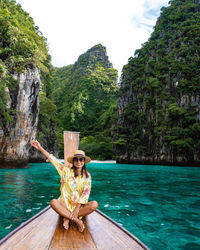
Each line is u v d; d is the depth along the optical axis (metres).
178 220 4.73
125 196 7.37
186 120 35.66
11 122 20.73
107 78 114.69
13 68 21.97
